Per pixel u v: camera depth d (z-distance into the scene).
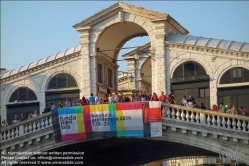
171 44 28.19
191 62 27.84
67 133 27.33
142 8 28.56
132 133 26.14
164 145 28.38
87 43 29.77
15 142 27.91
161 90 28.12
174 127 25.41
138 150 31.06
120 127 26.36
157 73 28.30
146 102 25.89
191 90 27.75
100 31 29.56
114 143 28.83
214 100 27.16
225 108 25.36
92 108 26.88
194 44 27.77
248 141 24.03
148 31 28.66
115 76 32.78
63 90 30.33
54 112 27.55
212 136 24.72
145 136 25.84
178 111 25.41
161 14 28.22
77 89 29.97
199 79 27.52
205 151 28.12
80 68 30.05
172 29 29.94
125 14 29.14
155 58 28.41
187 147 27.75
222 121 24.56
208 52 27.50
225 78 27.11
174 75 28.11
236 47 27.03
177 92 28.02
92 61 29.69
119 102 26.83
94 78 29.58
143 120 25.88
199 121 25.28
